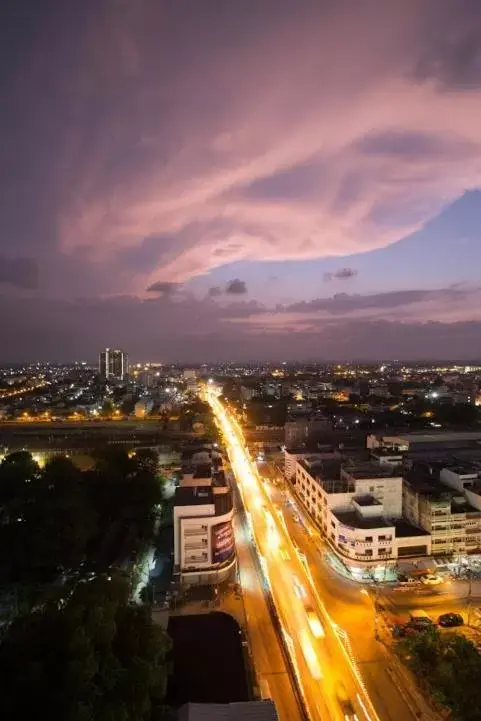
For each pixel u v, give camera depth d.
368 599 73.06
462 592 74.12
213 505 79.81
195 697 50.97
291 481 127.94
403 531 83.75
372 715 51.09
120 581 55.19
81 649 43.59
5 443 185.50
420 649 57.31
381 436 148.38
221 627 63.88
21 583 78.00
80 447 175.00
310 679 56.22
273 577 80.62
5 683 43.94
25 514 92.38
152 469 126.94
